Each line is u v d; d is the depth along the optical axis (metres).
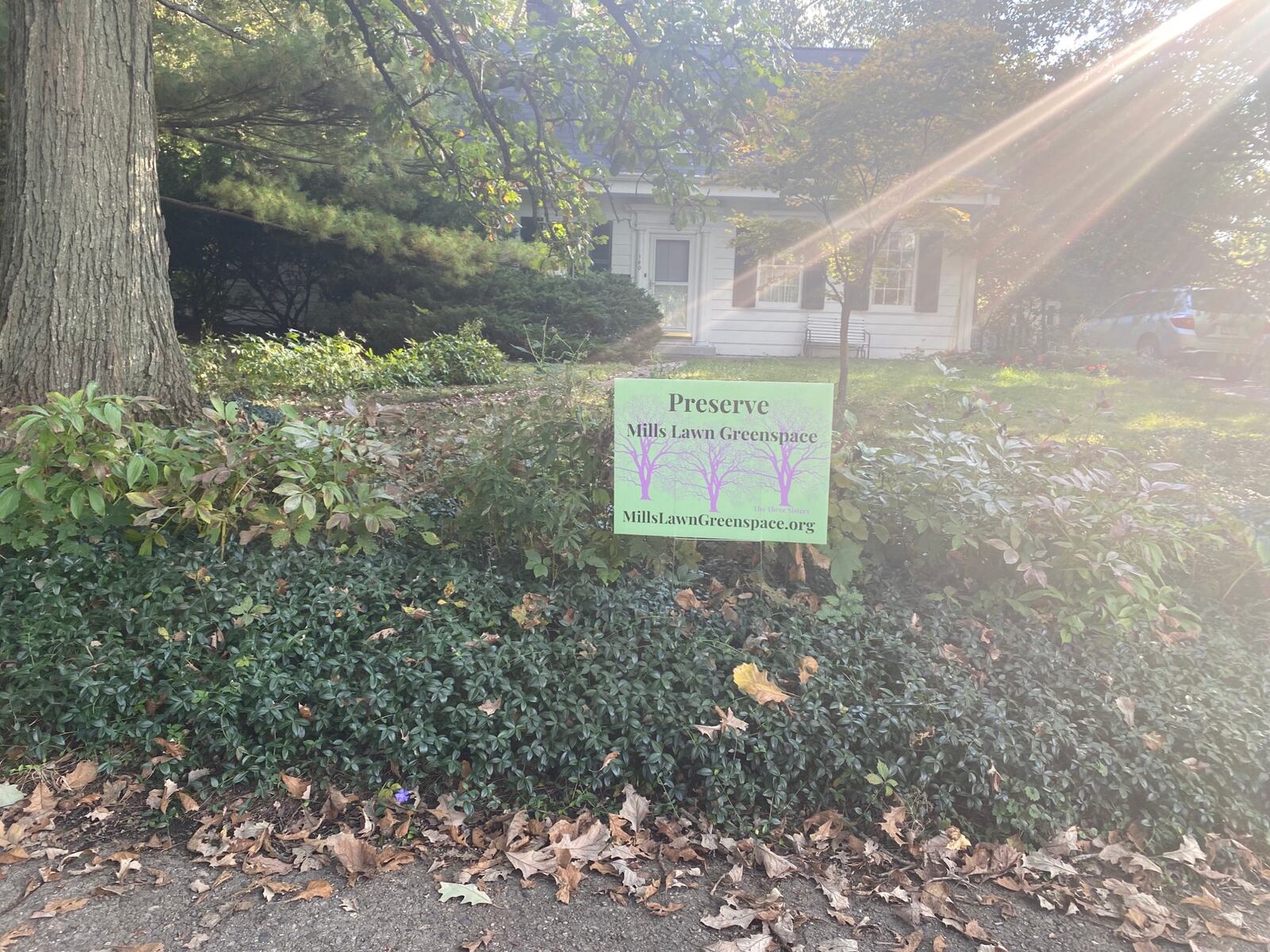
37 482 3.38
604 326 13.38
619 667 3.17
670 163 7.02
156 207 4.68
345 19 7.13
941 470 3.76
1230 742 3.10
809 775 2.99
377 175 11.03
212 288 14.66
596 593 3.53
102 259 4.38
